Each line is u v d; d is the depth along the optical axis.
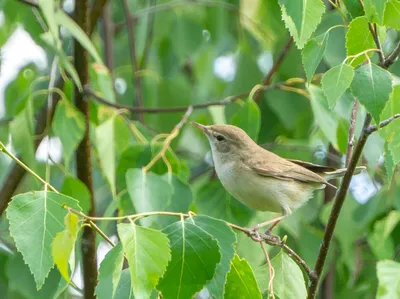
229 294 7.25
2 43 13.05
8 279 11.27
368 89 6.93
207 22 14.25
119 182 10.53
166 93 14.02
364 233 12.67
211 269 6.65
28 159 9.87
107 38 14.79
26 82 12.93
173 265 6.67
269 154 11.25
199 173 14.45
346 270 12.98
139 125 11.56
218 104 11.45
